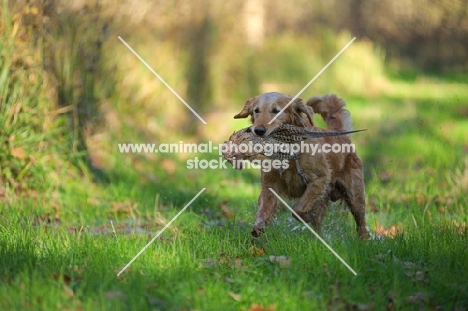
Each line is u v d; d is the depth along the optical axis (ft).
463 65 115.44
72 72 47.44
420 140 61.82
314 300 21.91
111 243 27.63
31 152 41.09
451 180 45.73
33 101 42.16
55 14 45.16
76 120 46.80
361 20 127.54
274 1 120.67
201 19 71.67
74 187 41.55
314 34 108.27
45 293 21.45
